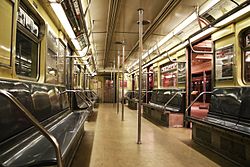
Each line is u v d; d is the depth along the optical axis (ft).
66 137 7.45
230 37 13.15
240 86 11.89
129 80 56.65
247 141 9.01
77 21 12.42
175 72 23.13
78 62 26.94
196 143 13.70
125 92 60.08
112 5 14.26
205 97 31.89
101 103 59.36
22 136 6.55
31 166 4.64
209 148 12.28
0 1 6.23
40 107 8.95
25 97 7.37
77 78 27.09
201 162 10.12
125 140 14.39
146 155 11.10
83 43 20.04
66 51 17.83
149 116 27.07
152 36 21.63
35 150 5.57
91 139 14.61
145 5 14.02
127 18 16.63
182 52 20.99
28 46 10.10
